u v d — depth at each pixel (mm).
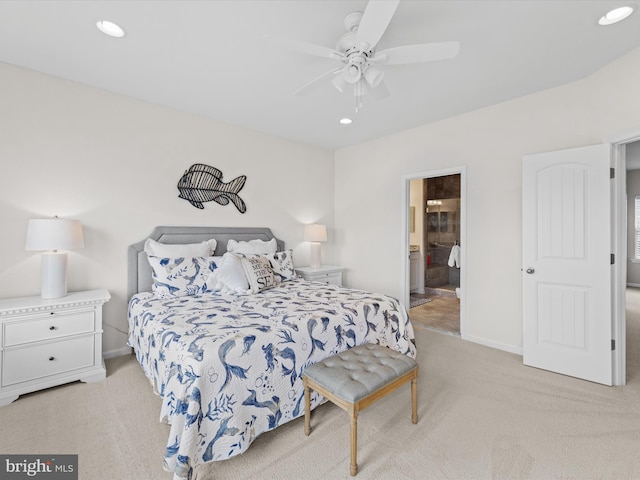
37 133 2486
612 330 2348
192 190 3328
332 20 1815
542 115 2742
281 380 1733
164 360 1727
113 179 2850
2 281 2361
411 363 1823
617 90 2254
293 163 4270
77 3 1706
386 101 2971
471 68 2354
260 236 3852
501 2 1659
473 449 1645
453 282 6379
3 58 2287
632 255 6457
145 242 2969
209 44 2076
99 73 2488
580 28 1879
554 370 2561
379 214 4184
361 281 4434
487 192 3109
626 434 1757
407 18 1776
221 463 1552
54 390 2223
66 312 2262
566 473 1478
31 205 2471
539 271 2646
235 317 2025
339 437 1753
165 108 3135
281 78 2535
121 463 1537
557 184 2555
